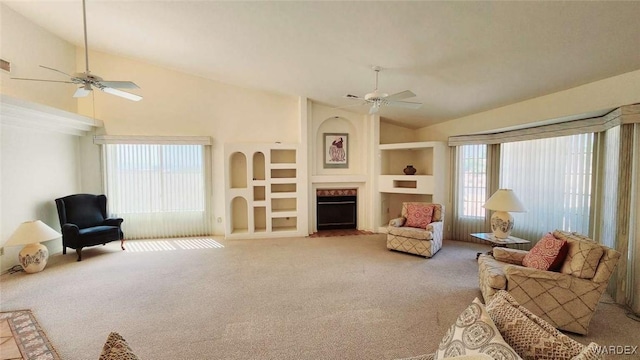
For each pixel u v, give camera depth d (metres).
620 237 2.97
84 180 5.57
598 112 3.27
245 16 3.25
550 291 2.51
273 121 6.16
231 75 5.47
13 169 4.18
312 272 3.89
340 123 6.43
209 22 3.54
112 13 3.81
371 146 6.25
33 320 2.68
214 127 6.00
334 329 2.53
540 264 2.71
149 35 4.28
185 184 5.90
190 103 5.91
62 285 3.48
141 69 5.73
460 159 5.56
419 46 3.14
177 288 3.39
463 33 2.77
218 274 3.84
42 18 4.41
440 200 5.66
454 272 3.88
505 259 3.12
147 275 3.80
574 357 0.99
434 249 4.59
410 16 2.66
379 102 3.79
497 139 4.92
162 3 3.30
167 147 5.81
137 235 5.77
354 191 6.48
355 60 3.76
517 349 1.15
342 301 3.04
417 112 5.49
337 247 5.12
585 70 2.99
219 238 5.79
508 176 4.89
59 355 2.18
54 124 4.71
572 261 2.53
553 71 3.14
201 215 5.98
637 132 2.83
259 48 4.01
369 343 2.33
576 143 3.87
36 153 4.57
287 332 2.49
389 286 3.42
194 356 2.18
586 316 2.40
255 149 5.79
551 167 4.20
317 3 2.75
